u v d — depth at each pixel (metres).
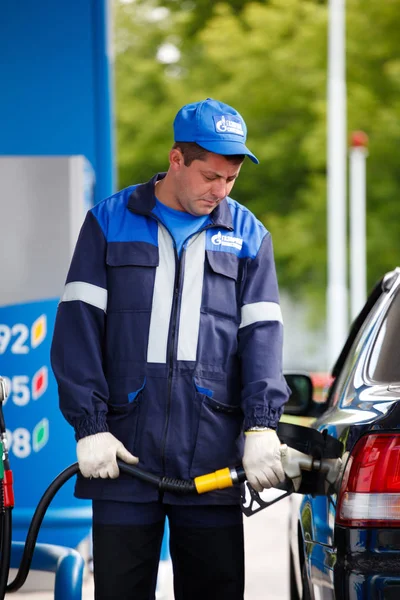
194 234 5.00
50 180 8.45
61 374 4.91
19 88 9.16
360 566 4.23
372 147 40.78
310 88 39.44
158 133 39.09
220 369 4.97
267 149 39.72
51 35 9.14
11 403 8.62
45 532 8.55
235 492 4.95
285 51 39.59
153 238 5.00
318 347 42.91
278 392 4.86
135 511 4.94
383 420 4.33
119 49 40.56
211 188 4.89
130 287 4.96
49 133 9.17
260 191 40.44
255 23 39.72
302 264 40.66
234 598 5.02
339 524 4.34
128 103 39.50
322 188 39.97
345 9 40.66
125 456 4.81
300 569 6.09
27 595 8.45
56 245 8.48
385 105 40.72
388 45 40.56
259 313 4.99
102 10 9.13
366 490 4.28
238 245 5.05
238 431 5.01
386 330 5.15
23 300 8.52
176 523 5.01
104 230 5.02
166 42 40.84
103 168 9.18
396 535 4.23
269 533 11.31
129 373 4.94
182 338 4.93
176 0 41.16
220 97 39.75
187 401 4.92
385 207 41.19
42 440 8.62
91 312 4.96
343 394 5.11
